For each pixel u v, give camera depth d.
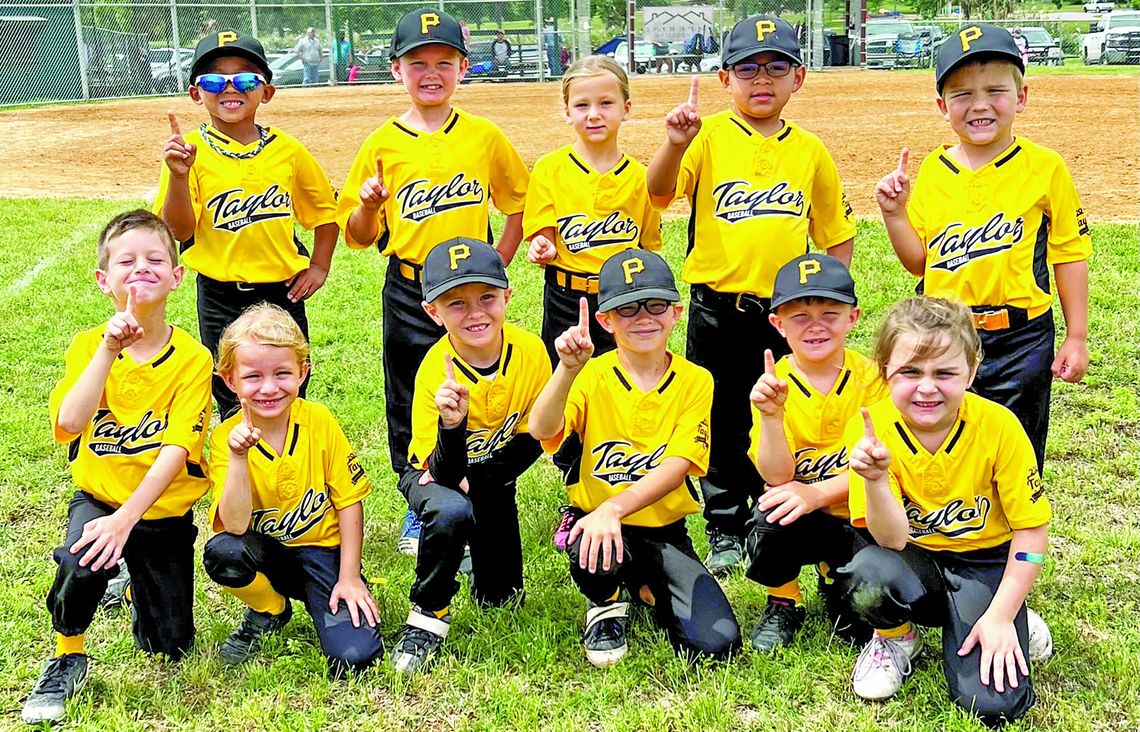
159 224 3.99
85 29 27.61
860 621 3.68
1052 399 6.17
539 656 3.82
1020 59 4.15
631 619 4.12
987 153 4.26
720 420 4.83
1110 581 4.30
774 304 3.99
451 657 3.84
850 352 4.15
